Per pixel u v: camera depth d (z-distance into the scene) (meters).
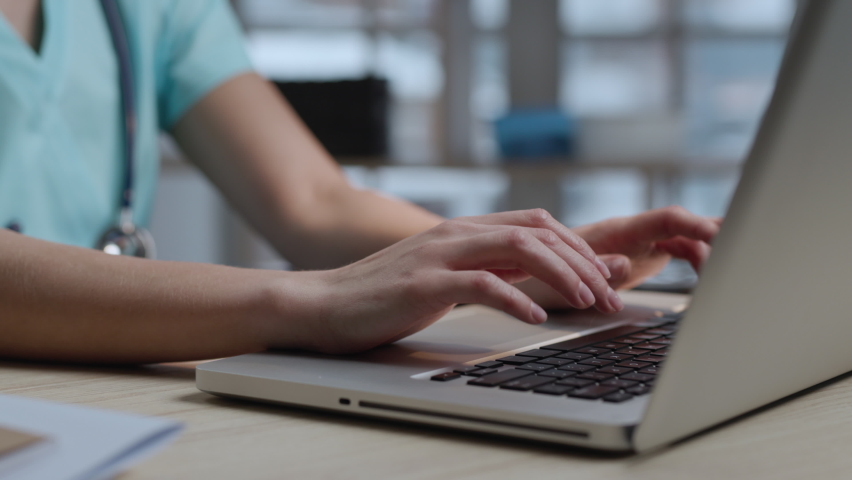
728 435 0.32
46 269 0.47
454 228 0.44
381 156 2.54
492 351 0.43
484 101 3.11
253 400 0.38
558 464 0.29
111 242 0.76
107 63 0.83
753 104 2.99
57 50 0.77
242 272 0.47
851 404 0.36
